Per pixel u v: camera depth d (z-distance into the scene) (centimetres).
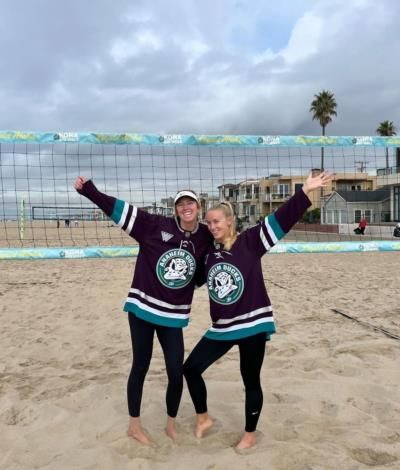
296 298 641
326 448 239
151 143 548
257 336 231
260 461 228
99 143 541
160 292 243
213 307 238
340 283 781
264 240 238
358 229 2473
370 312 551
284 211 237
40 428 271
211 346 241
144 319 241
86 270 966
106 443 252
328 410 287
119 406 298
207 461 230
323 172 245
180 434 258
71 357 401
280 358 381
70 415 286
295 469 221
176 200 244
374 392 314
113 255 556
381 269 991
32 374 360
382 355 388
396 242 605
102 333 471
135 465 227
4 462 233
